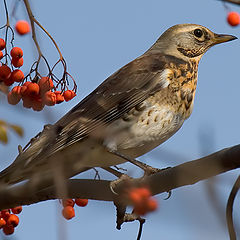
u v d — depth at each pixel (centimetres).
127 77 1162
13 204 877
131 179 912
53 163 732
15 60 880
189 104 1168
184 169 750
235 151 700
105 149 1077
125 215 921
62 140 1023
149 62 1210
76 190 927
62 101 924
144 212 605
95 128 1080
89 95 1161
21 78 882
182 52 1316
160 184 819
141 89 1134
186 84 1174
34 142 981
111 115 1108
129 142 1098
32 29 800
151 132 1111
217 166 717
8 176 941
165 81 1148
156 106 1123
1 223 958
